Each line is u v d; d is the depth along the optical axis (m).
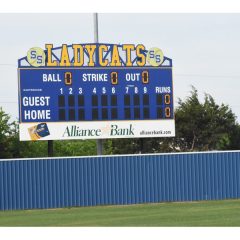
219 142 87.50
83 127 53.62
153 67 54.91
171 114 55.00
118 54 54.44
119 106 54.25
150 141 87.50
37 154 77.69
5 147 73.88
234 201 52.28
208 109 88.12
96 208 49.31
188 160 53.50
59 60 53.53
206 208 47.03
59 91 53.41
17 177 50.09
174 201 53.06
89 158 51.53
